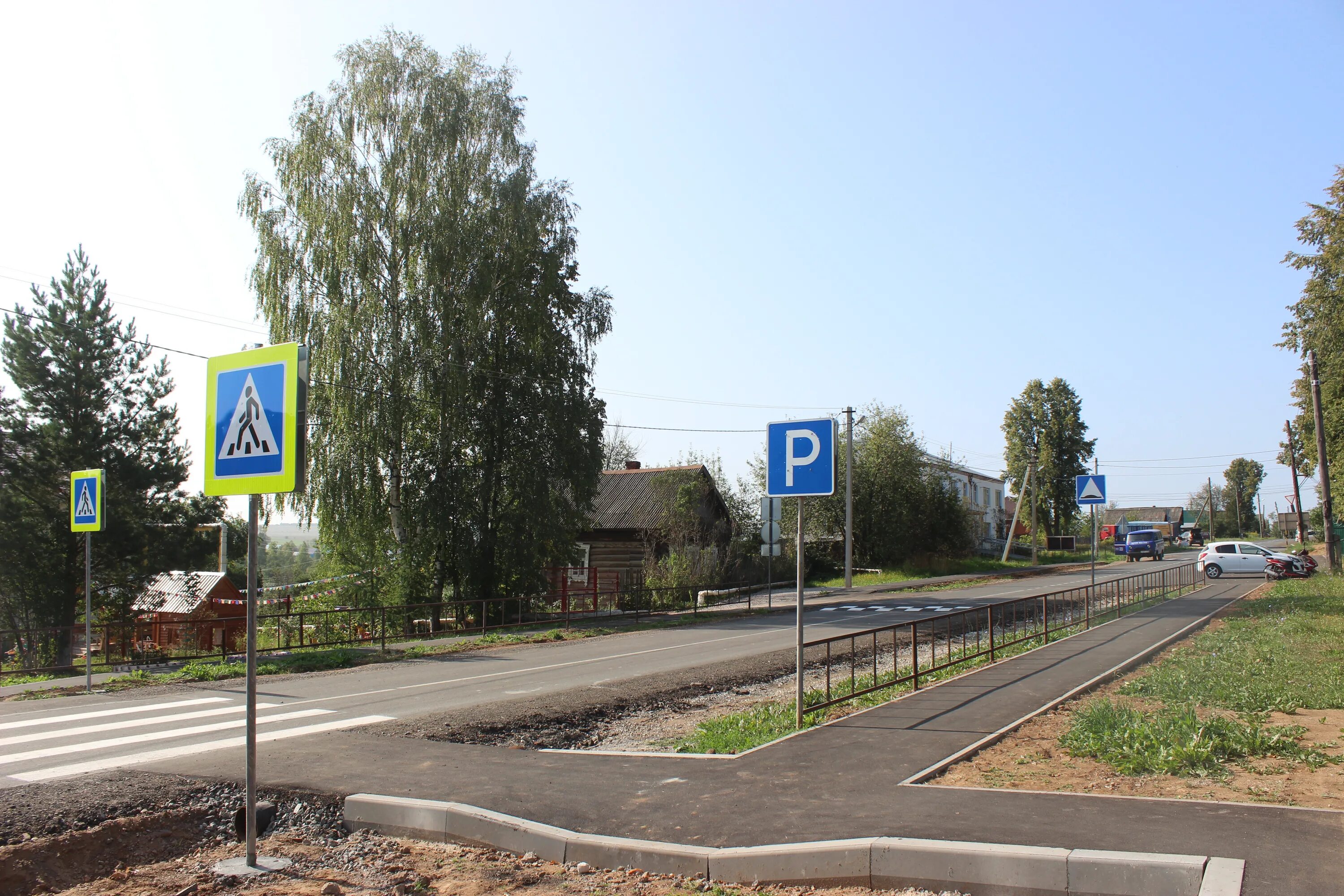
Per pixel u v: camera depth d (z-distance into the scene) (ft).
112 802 21.16
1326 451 107.34
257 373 17.33
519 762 23.97
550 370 86.94
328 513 77.82
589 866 17.03
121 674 47.50
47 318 73.46
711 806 19.04
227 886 16.43
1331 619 55.62
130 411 76.33
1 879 16.93
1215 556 126.82
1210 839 15.46
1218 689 31.35
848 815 17.84
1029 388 255.70
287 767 24.03
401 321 81.25
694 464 131.75
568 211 89.76
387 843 18.88
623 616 90.53
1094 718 25.68
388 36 85.81
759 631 69.41
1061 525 253.24
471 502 81.61
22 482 69.77
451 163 83.41
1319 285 89.35
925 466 156.56
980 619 70.18
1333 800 18.10
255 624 17.60
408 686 41.63
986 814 17.43
